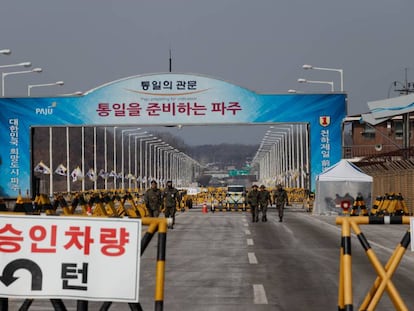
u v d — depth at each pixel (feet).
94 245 23.25
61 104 159.53
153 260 55.98
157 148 520.01
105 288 23.09
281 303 35.76
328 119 158.81
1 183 160.25
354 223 24.48
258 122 158.92
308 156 161.58
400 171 127.95
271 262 54.29
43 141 467.11
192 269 50.01
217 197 207.41
